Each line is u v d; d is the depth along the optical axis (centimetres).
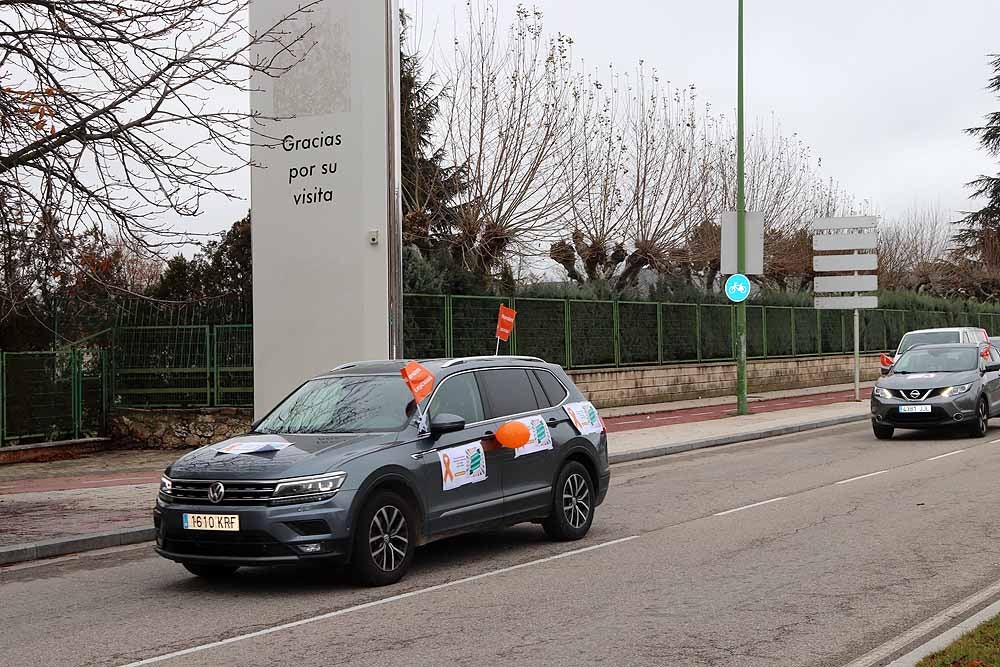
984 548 939
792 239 4653
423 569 916
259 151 1800
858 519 1119
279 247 1792
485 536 1090
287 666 623
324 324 1764
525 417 1007
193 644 686
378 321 1734
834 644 642
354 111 1747
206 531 802
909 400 2033
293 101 1775
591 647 645
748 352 3672
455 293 2502
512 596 798
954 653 565
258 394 1800
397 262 1742
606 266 3641
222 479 807
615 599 778
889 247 6197
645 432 2314
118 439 2167
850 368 4291
